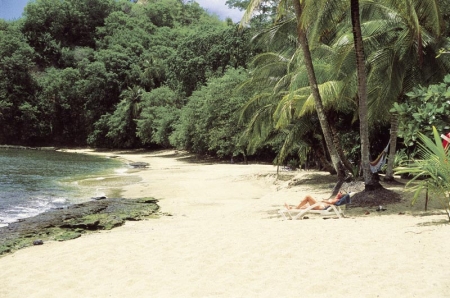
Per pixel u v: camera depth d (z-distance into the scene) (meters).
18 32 90.31
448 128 10.27
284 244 7.09
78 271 6.62
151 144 66.31
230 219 11.74
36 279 6.41
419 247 6.29
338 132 21.33
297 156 29.28
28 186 22.92
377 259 5.92
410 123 10.94
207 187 21.42
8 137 77.38
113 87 75.81
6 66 77.00
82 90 77.69
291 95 15.19
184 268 6.32
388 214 9.74
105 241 8.52
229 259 6.55
